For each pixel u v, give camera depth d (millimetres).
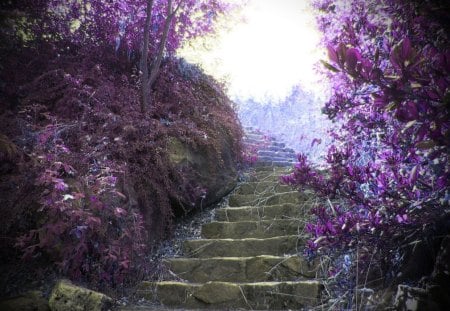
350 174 2746
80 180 3182
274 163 5906
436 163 2357
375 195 2729
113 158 3660
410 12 2752
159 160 3912
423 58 1932
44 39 4551
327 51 2062
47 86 4133
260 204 4719
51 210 2926
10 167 3375
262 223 4180
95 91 4027
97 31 4727
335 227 2646
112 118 3844
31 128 3539
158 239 3955
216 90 5309
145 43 4348
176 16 4965
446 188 2332
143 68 4340
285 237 3781
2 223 3000
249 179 5375
